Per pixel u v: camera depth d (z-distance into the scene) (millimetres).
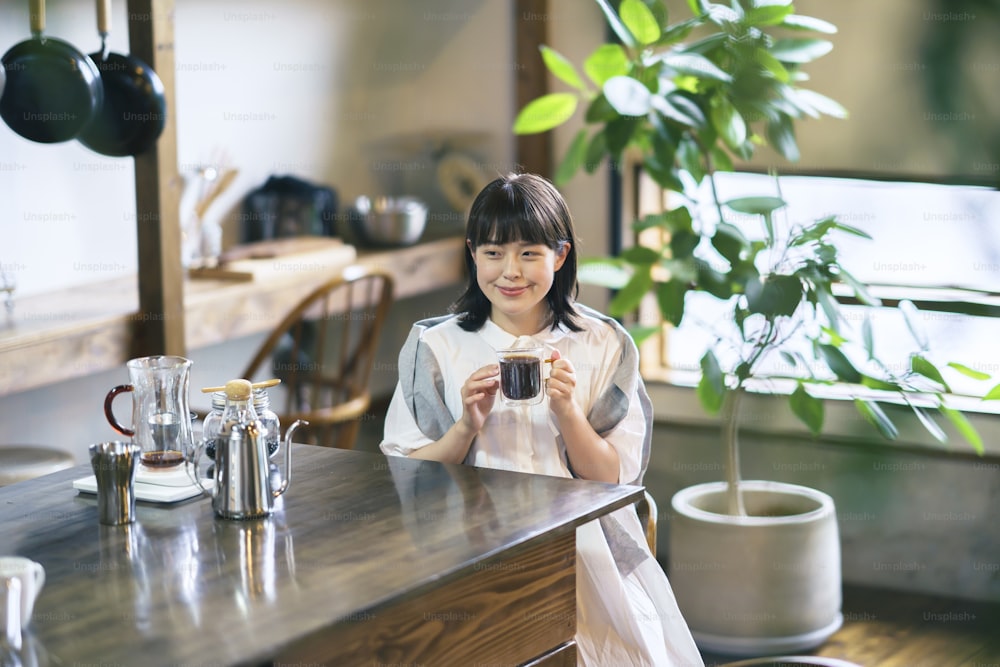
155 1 2928
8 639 1094
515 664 1521
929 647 2961
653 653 1880
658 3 2844
